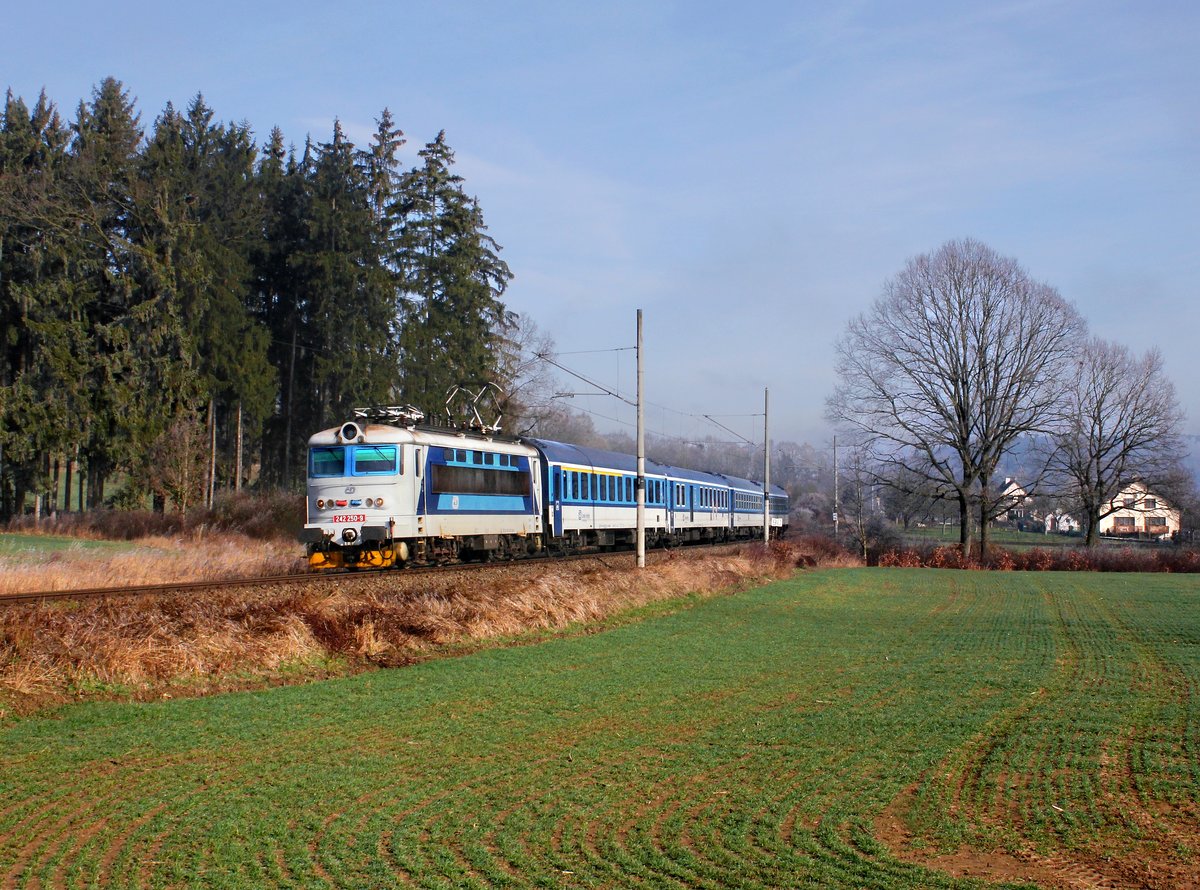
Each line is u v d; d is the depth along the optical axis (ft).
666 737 35.27
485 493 95.45
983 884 21.83
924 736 35.32
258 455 209.05
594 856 23.71
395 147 195.52
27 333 169.17
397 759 32.14
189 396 154.61
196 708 38.83
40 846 24.41
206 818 26.32
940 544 185.16
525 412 212.02
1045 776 30.35
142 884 22.00
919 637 63.26
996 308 174.19
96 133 176.55
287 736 34.94
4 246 163.94
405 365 174.60
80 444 151.43
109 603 48.29
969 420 179.52
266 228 194.70
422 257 182.29
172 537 130.21
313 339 194.59
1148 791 28.71
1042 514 333.62
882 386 181.47
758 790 28.91
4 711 36.83
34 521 146.51
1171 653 56.18
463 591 62.90
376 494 81.92
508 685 44.52
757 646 58.08
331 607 53.06
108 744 33.50
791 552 141.90
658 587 82.99
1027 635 64.85
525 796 28.40
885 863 23.11
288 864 23.21
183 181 173.99
